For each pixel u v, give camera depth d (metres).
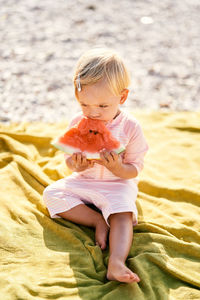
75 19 7.40
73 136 2.39
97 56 2.34
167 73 5.47
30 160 3.31
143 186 3.08
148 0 8.83
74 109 4.46
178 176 3.27
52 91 4.85
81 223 2.56
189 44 6.54
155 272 2.21
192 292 2.10
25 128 3.93
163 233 2.49
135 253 2.36
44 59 5.71
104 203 2.46
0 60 5.59
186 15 7.96
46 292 2.02
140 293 2.03
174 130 3.99
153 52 6.17
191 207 2.85
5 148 3.43
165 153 3.59
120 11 8.01
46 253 2.31
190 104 4.62
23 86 4.92
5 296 1.95
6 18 7.24
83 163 2.36
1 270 2.16
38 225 2.55
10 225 2.51
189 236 2.51
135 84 5.12
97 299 2.02
